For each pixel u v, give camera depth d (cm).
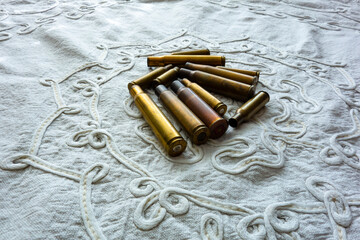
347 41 30
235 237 16
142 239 16
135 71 25
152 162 18
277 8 36
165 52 27
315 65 26
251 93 22
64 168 18
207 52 26
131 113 21
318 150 19
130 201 17
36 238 15
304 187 18
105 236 16
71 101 22
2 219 16
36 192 17
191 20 32
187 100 21
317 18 34
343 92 24
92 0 36
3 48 27
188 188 17
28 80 23
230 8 36
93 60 26
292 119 21
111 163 18
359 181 18
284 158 19
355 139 20
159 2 37
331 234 16
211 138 20
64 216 16
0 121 20
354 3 38
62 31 28
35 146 19
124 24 32
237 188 17
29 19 31
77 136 19
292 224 16
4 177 17
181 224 16
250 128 21
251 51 28
